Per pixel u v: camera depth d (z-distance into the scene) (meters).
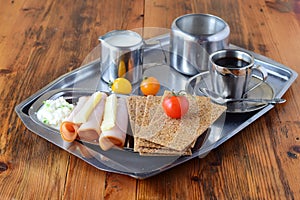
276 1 2.03
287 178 1.11
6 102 1.34
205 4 1.98
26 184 1.07
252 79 1.47
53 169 1.12
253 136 1.23
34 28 1.76
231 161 1.15
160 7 1.94
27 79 1.45
